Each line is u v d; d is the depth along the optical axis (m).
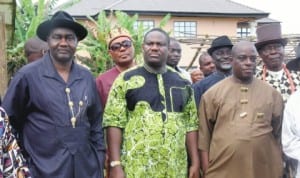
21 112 4.13
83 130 4.07
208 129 4.74
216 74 5.56
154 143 4.34
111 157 4.44
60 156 3.98
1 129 3.71
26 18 10.20
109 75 5.26
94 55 9.90
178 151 4.43
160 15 26.27
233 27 27.25
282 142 4.63
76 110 4.05
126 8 25.73
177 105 4.49
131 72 4.49
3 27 5.55
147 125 4.36
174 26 26.78
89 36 9.99
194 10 26.53
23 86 4.06
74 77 4.17
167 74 4.55
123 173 4.41
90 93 4.19
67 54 4.15
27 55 5.29
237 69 4.66
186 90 4.59
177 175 4.41
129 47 5.31
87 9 26.00
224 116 4.61
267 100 4.66
